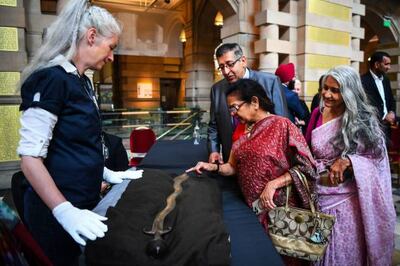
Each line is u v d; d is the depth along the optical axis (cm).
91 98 97
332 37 614
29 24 408
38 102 82
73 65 92
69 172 91
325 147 137
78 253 93
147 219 89
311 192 120
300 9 579
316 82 596
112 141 193
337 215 132
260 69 580
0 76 384
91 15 90
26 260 63
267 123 125
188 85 1004
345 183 132
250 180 123
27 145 79
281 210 116
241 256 84
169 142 343
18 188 98
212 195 116
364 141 128
